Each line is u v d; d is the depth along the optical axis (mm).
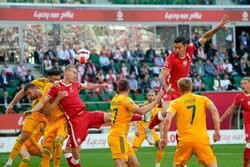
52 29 78188
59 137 31766
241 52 79625
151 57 75625
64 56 71625
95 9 76625
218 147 57344
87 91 67312
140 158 47781
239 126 63312
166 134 27656
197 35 83188
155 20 78812
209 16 80125
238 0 82812
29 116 35250
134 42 82750
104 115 32625
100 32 81000
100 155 50906
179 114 27828
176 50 32750
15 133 58781
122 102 30203
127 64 74062
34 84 35094
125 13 77812
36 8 74562
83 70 68562
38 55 72750
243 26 84562
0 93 66250
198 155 27703
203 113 27922
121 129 30344
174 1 80062
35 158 48500
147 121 42562
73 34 79562
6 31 75500
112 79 69625
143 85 70438
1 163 45250
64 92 31531
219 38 83500
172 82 33062
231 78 75625
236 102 38938
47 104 32438
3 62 75125
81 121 32188
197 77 70875
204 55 76312
